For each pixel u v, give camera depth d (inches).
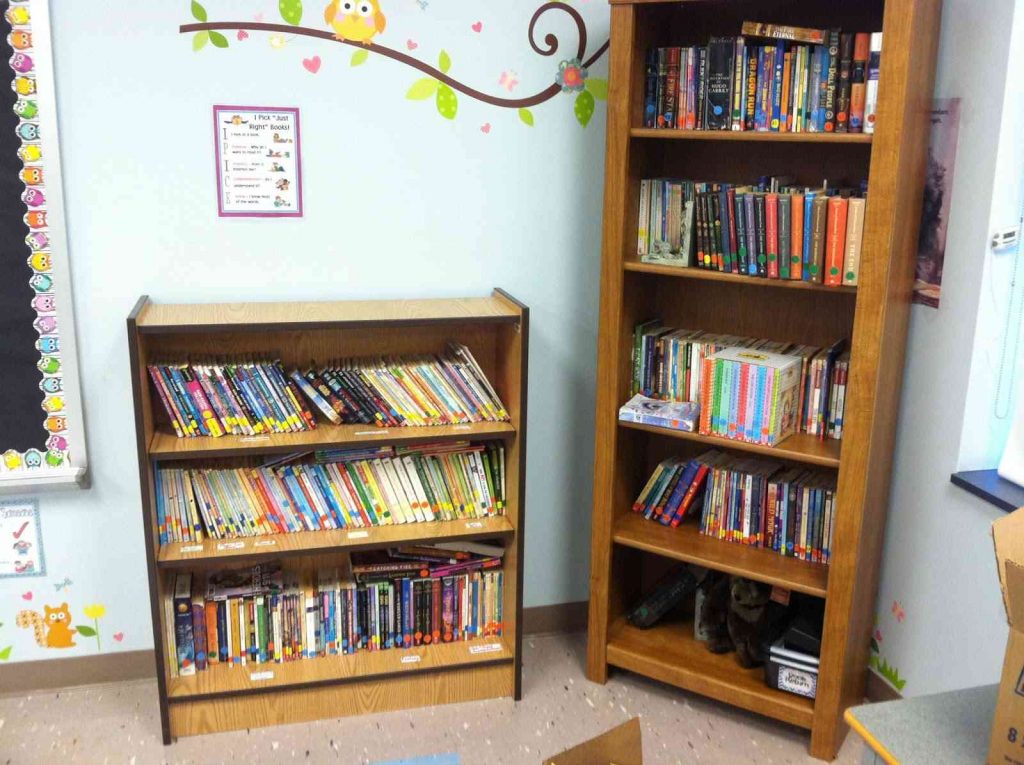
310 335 106.3
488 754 99.8
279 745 100.4
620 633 115.6
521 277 113.1
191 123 98.1
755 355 100.8
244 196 101.3
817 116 91.2
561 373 117.6
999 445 95.0
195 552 98.1
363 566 107.0
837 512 94.7
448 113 105.6
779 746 102.7
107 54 94.3
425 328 110.0
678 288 113.5
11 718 103.7
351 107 102.3
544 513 121.8
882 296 87.7
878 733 59.2
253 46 98.1
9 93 92.2
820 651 98.6
